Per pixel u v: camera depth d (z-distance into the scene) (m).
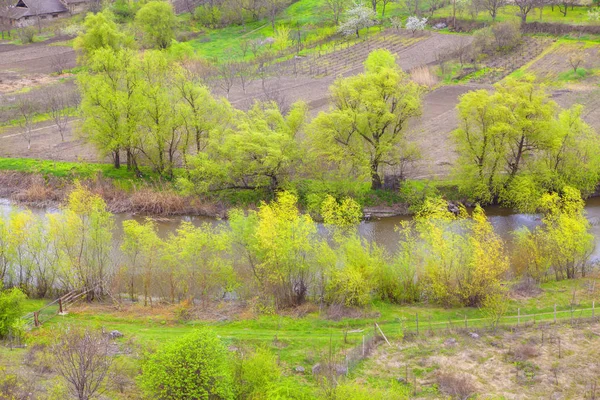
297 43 125.56
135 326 45.84
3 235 50.00
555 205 58.06
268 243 47.62
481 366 41.16
